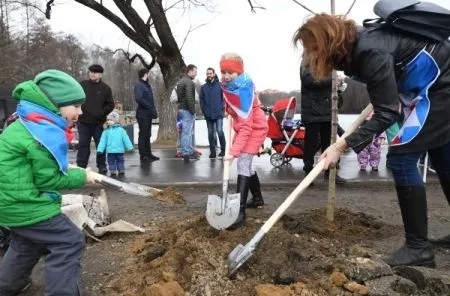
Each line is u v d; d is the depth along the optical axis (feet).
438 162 13.79
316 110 24.57
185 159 35.73
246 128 16.06
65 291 10.97
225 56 16.05
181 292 11.33
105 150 29.50
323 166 12.34
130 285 12.24
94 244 15.58
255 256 12.33
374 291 11.20
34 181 10.83
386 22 11.85
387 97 11.47
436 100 12.08
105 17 53.36
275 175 28.68
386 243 15.12
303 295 11.08
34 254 11.44
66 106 11.10
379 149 30.14
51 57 135.33
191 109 35.29
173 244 13.98
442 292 11.37
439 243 14.89
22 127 10.69
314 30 11.64
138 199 22.06
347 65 12.10
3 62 114.62
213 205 14.66
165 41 53.11
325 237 15.12
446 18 11.66
